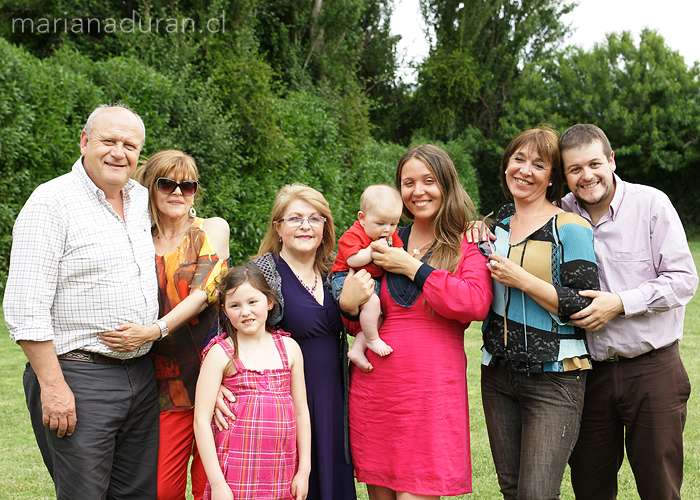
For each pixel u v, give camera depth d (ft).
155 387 8.47
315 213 8.46
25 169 25.21
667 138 82.69
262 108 34.81
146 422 8.26
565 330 7.66
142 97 29.66
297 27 58.49
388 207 8.28
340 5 57.88
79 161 7.98
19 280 7.14
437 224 8.29
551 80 94.07
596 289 7.54
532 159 7.99
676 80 85.20
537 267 7.74
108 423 7.63
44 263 7.25
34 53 43.47
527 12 95.35
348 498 8.35
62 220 7.41
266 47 57.41
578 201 8.63
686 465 11.82
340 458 8.37
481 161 90.27
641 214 8.07
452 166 8.32
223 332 8.02
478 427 14.12
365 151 50.29
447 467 7.70
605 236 8.27
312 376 8.25
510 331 7.93
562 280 7.63
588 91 88.69
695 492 10.69
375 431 8.07
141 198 8.49
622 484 11.30
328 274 8.91
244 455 7.39
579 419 7.68
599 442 8.45
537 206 8.25
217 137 31.53
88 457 7.44
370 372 8.23
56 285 7.45
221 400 7.59
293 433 7.73
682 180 85.51
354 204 45.06
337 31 60.03
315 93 50.70
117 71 29.48
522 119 88.07
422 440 7.75
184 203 8.86
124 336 7.64
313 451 8.19
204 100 32.24
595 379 8.30
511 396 8.22
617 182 8.26
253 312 7.66
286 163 37.63
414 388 7.84
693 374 17.71
